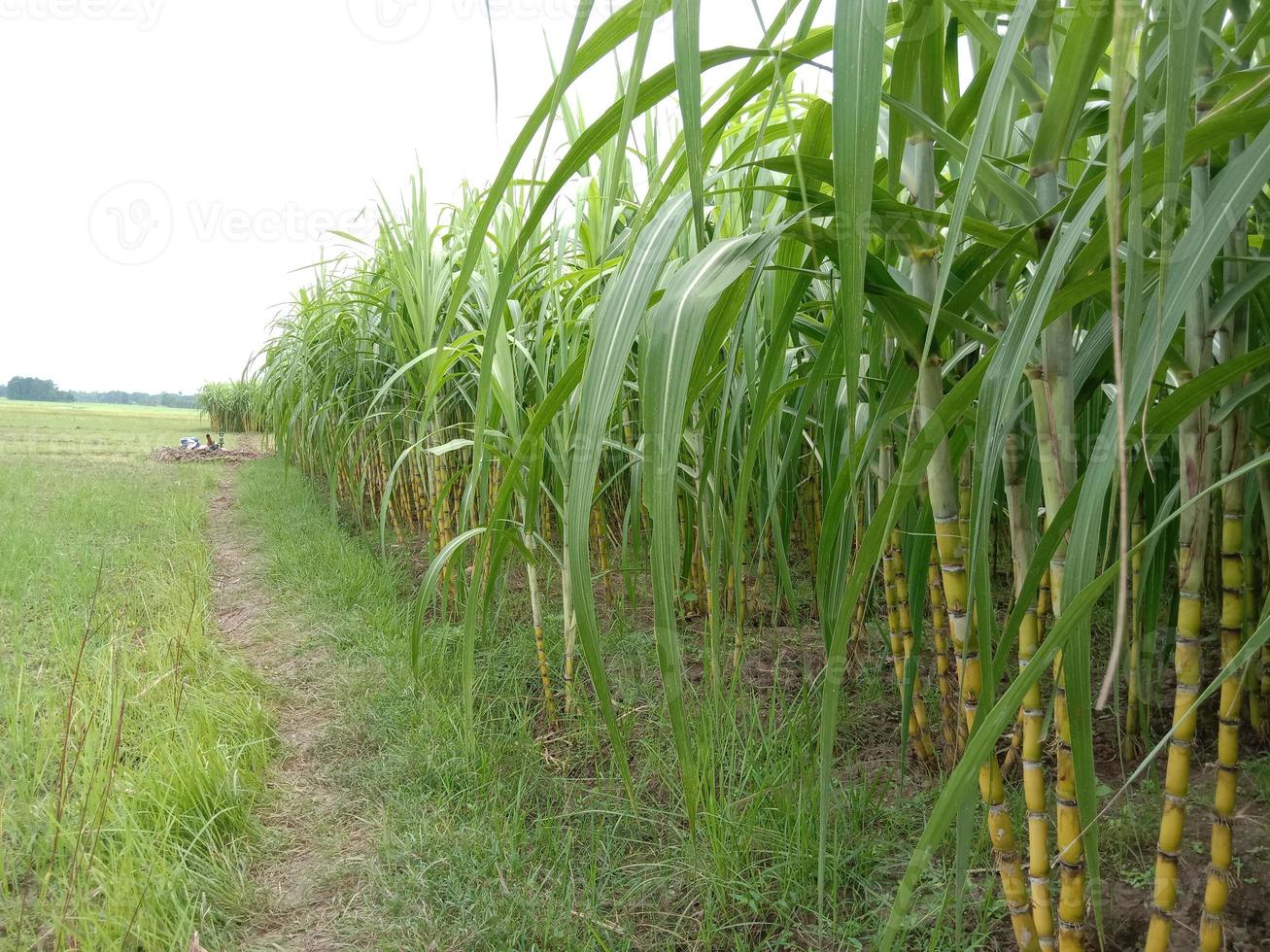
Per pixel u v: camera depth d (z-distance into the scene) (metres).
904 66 0.74
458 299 0.76
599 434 0.57
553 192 0.67
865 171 0.47
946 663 1.66
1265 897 1.23
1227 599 1.00
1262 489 1.24
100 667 2.54
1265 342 1.12
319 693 2.67
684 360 0.57
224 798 1.87
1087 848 0.71
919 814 1.62
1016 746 1.59
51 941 1.48
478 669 2.59
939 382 0.84
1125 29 0.38
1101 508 0.60
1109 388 1.18
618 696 2.38
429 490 3.99
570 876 1.56
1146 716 1.49
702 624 2.83
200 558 4.56
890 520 0.64
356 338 3.97
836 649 0.69
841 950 1.34
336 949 1.47
